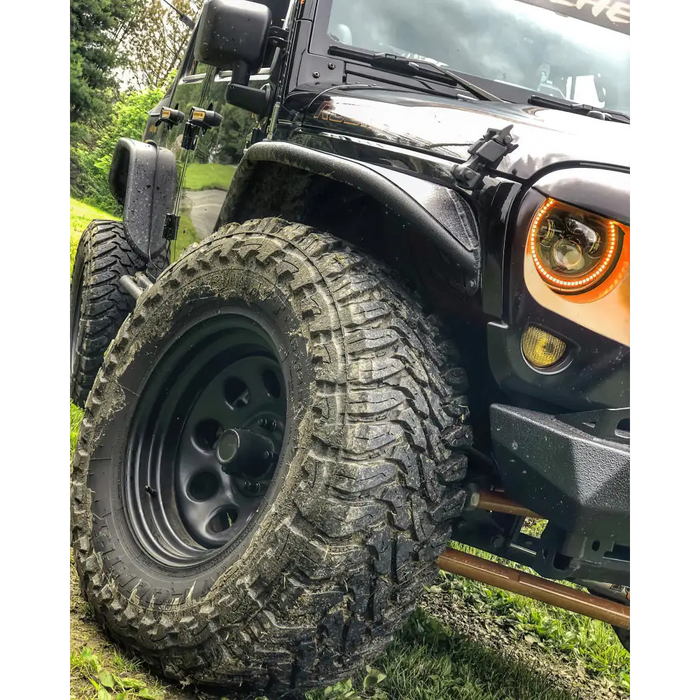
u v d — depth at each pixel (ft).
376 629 6.24
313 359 6.15
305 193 7.28
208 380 7.76
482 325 6.43
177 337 7.52
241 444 7.02
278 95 8.38
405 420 5.95
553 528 6.82
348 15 8.85
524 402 6.42
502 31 9.60
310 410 6.04
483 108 7.97
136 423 7.70
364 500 5.80
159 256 12.73
